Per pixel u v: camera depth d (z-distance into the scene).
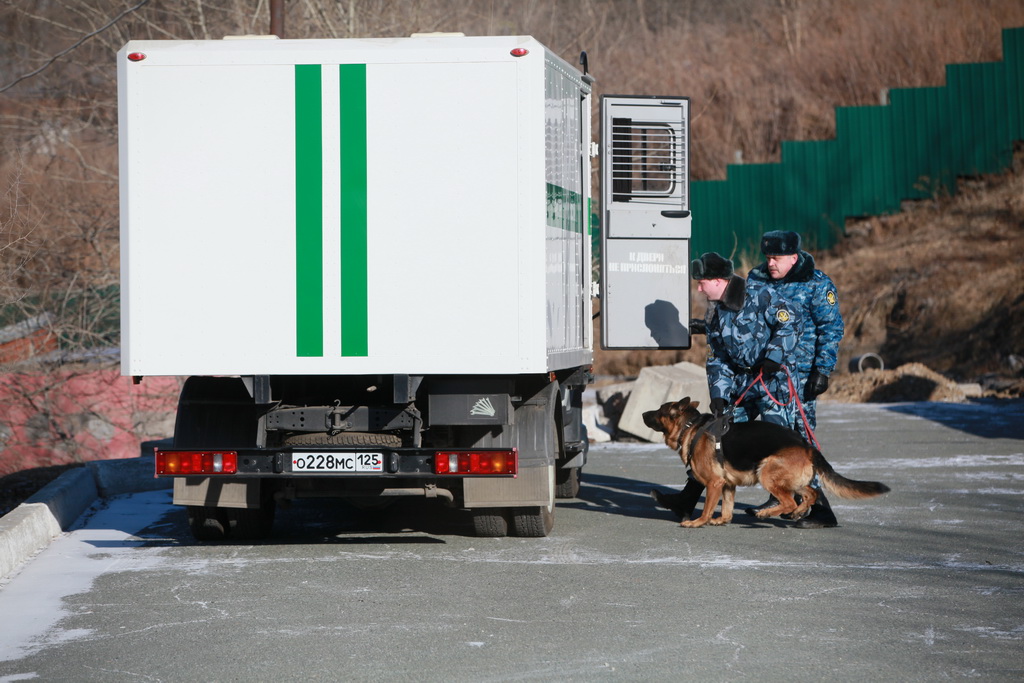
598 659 12.70
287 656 13.01
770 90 85.50
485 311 17.83
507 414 18.14
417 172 17.83
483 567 17.59
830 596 15.45
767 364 20.33
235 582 16.80
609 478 27.69
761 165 68.19
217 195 18.05
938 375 46.59
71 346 39.28
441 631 13.95
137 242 18.11
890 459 29.44
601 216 24.53
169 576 17.27
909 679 11.84
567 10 72.25
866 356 51.69
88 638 13.91
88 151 51.91
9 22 52.25
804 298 20.67
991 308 56.06
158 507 24.25
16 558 18.19
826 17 91.00
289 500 20.44
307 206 17.95
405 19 53.00
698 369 36.81
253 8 51.56
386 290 17.89
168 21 51.47
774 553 18.39
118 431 38.12
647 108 24.64
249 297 18.05
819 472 20.08
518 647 13.22
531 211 17.70
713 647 13.10
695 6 96.75
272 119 17.97
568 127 20.12
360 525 21.80
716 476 20.61
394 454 18.11
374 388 19.86
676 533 20.31
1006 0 82.81
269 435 19.30
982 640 13.26
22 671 12.63
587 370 23.16
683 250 24.83
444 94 17.77
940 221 64.56
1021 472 26.95
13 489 33.38
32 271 39.09
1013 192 64.00
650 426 21.77
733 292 20.55
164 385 39.34
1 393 37.09
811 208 67.44
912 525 20.62
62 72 52.69
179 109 18.03
